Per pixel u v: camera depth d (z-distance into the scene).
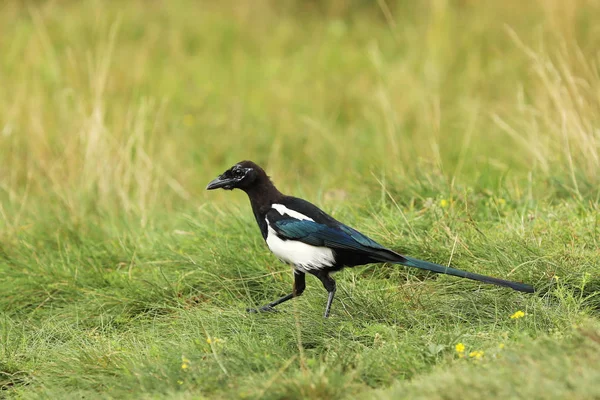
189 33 22.94
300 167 16.42
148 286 10.31
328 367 7.17
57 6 23.36
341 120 18.14
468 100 16.91
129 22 22.88
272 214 9.27
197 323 9.02
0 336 9.55
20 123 16.14
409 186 12.12
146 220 12.60
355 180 13.53
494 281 8.58
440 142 15.34
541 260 9.33
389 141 14.93
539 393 6.16
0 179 14.61
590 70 14.58
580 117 12.62
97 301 10.13
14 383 8.41
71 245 11.88
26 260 11.46
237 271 10.30
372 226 10.82
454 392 6.36
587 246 9.82
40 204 13.54
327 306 9.00
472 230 10.45
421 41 19.67
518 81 16.53
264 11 23.92
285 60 21.39
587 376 6.25
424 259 10.00
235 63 21.20
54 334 9.52
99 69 15.59
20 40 21.06
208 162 16.62
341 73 20.05
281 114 18.17
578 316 8.08
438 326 8.45
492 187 12.38
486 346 7.66
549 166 12.57
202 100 19.02
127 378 7.65
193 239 11.41
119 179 13.45
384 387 7.02
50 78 18.30
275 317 9.02
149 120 17.20
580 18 16.38
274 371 7.27
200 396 7.03
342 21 23.14
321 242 9.01
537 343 7.14
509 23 19.11
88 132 13.94
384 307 8.94
